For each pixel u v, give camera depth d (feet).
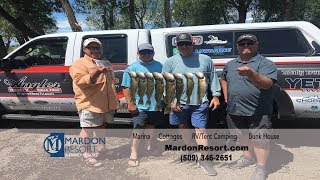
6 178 9.66
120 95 12.12
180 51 9.20
